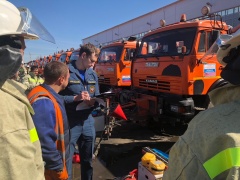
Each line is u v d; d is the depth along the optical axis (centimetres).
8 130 82
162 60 523
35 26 121
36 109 164
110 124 399
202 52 470
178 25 514
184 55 469
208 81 478
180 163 80
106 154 425
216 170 68
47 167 169
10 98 89
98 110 341
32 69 754
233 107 77
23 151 85
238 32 83
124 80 770
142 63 592
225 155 67
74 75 271
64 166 188
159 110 530
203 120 80
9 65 86
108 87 822
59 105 189
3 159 79
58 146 186
